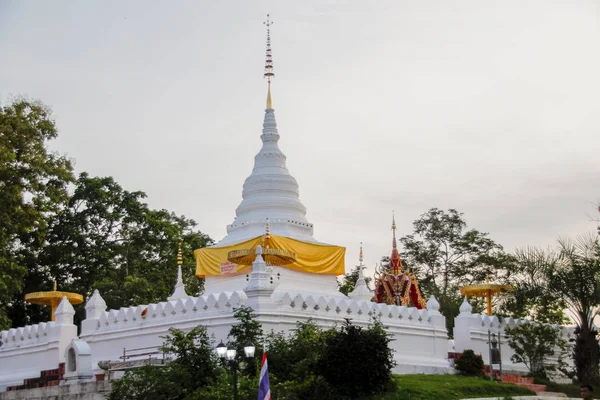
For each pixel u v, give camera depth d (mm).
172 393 41125
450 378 48812
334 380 41750
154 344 52125
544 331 55281
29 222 73688
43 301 62094
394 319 53844
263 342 45219
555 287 54781
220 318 49062
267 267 52812
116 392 41812
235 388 37906
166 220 92250
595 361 53625
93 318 56531
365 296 61156
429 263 94500
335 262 60562
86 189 88062
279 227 61438
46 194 75812
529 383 51781
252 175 64438
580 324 54844
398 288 70625
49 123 76375
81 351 51938
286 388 40250
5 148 70500
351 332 43000
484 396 45156
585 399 33406
